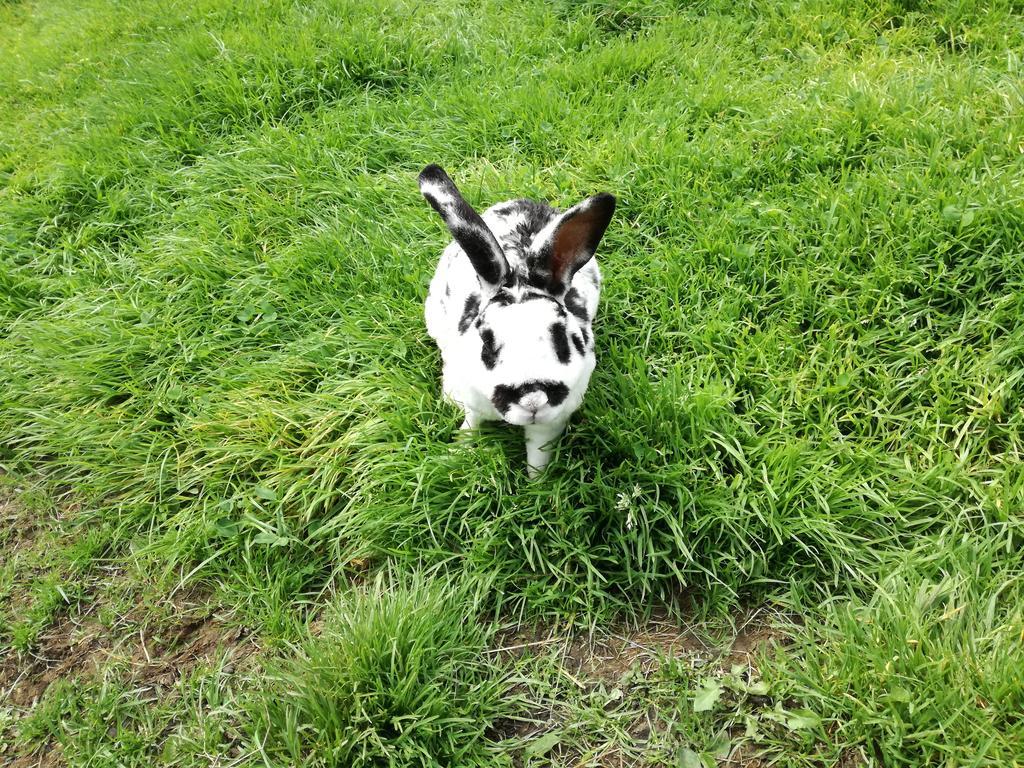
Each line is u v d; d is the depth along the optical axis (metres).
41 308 0.99
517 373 0.62
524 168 1.04
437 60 1.27
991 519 0.70
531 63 1.26
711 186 0.99
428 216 1.00
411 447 0.77
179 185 1.10
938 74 1.09
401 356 0.85
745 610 0.70
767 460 0.73
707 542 0.71
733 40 1.25
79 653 0.71
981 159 0.93
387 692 0.61
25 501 0.83
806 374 0.80
